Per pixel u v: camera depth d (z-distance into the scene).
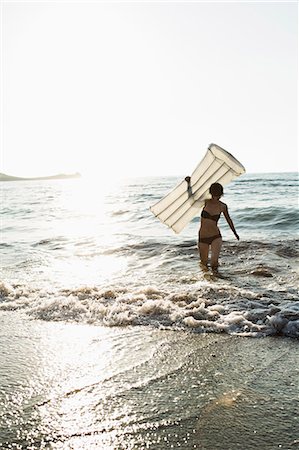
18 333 4.08
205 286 5.61
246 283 5.95
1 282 5.97
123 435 2.31
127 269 7.33
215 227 7.32
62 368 3.23
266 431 2.31
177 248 9.05
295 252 8.22
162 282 6.16
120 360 3.37
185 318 4.24
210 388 2.85
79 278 6.66
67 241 10.92
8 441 2.27
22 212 21.70
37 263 8.12
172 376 3.05
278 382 2.90
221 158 7.46
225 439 2.26
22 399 2.74
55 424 2.43
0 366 3.29
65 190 63.25
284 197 23.64
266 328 3.97
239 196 25.86
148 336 3.91
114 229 13.44
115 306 4.77
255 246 8.86
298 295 5.21
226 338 3.82
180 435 2.31
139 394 2.78
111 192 44.88
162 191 41.12
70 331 4.10
